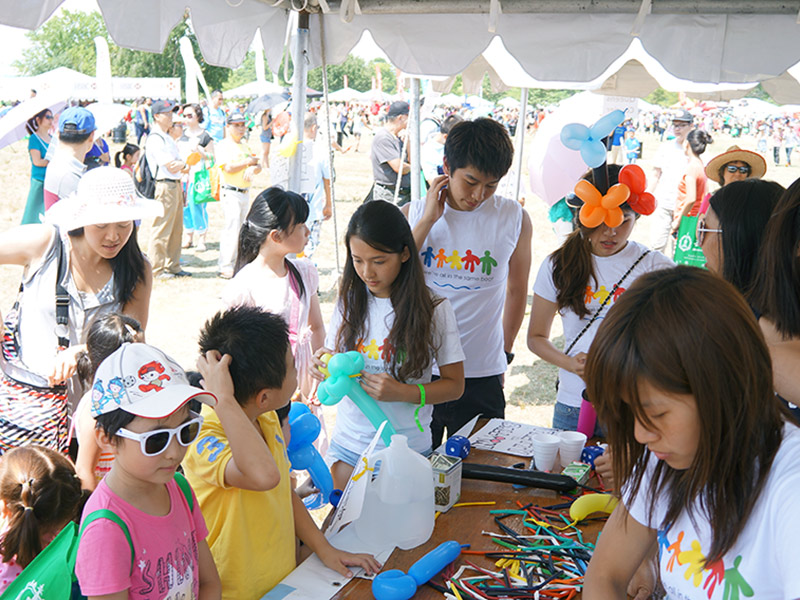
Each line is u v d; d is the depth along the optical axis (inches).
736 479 37.6
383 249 86.4
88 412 91.3
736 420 35.7
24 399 101.8
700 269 38.0
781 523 36.2
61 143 191.6
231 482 67.2
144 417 57.2
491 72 221.5
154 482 59.1
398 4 127.1
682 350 35.0
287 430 84.5
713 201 73.9
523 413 188.4
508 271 125.6
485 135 107.2
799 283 53.4
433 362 94.4
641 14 116.6
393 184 261.3
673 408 36.7
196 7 109.7
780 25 115.0
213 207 530.0
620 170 102.3
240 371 68.2
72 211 99.8
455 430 120.2
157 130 293.6
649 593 59.4
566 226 234.1
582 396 97.0
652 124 1625.2
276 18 131.8
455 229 116.0
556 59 123.0
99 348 93.3
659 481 44.8
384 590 62.6
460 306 116.4
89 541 56.4
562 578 65.8
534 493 83.1
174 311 261.9
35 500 75.0
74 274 102.7
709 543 41.2
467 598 62.9
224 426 66.6
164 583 60.0
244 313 71.7
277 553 72.2
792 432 38.0
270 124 378.0
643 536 48.2
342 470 94.7
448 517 77.4
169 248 305.4
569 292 105.7
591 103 257.3
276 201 119.0
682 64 119.0
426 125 264.4
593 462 87.7
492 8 119.3
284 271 124.0
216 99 496.1
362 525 73.9
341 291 95.0
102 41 299.4
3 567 74.6
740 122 1640.0
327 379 86.1
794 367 51.5
